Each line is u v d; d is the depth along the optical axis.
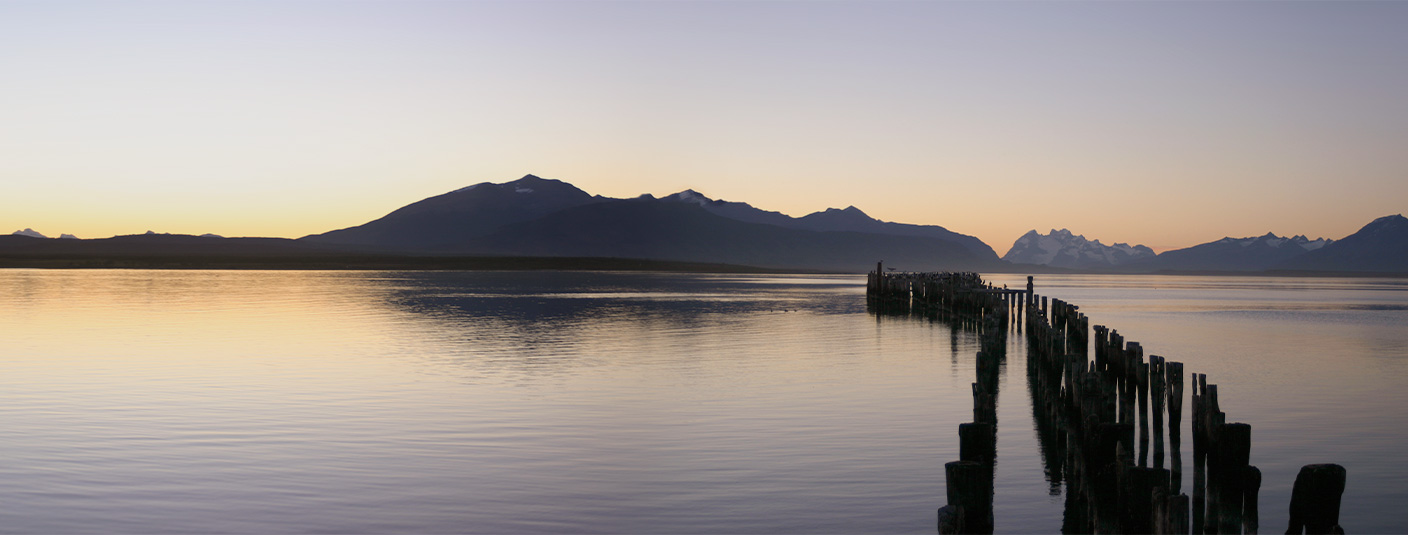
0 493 14.68
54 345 35.75
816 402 23.64
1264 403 25.30
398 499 14.64
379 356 32.56
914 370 30.38
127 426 19.83
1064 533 13.98
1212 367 33.91
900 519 13.98
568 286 104.25
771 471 16.53
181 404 22.52
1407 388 28.23
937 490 15.44
